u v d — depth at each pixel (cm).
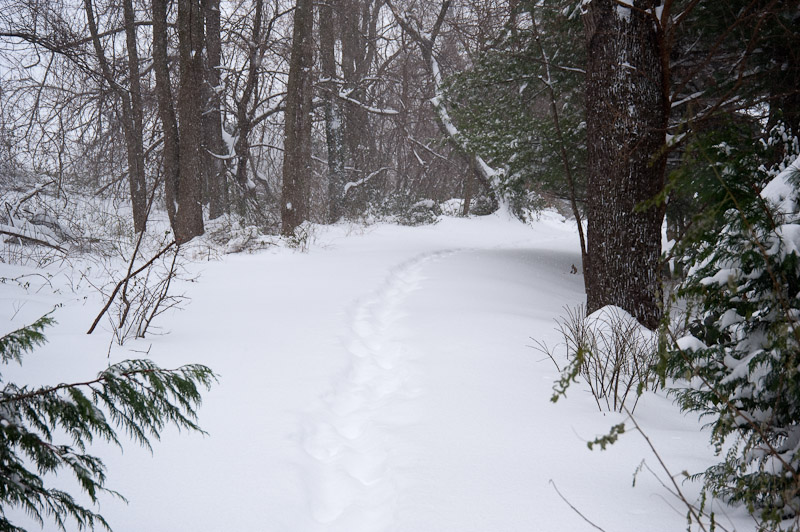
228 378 495
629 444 377
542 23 1189
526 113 1325
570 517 285
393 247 1567
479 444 376
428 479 328
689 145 256
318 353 580
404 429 405
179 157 1711
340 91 2384
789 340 247
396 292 1006
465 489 316
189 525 280
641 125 773
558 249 1922
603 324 709
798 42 802
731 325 308
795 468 260
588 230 833
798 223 288
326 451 388
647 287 783
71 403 201
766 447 277
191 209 1588
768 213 277
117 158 2138
